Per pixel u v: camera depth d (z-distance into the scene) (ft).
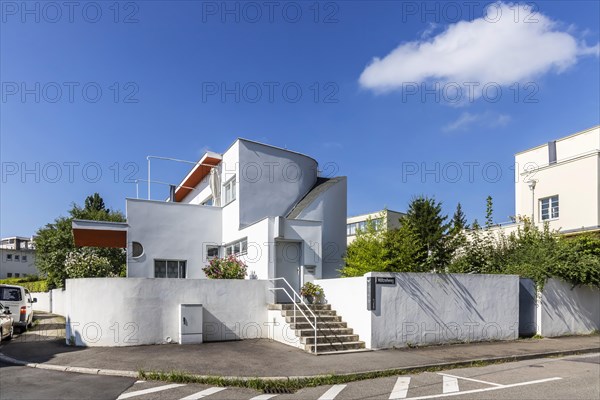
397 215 125.90
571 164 86.74
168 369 34.86
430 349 45.93
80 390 29.45
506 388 30.60
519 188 100.48
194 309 47.52
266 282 52.70
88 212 124.98
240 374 33.32
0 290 59.98
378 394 29.14
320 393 29.63
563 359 43.65
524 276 57.62
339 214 72.49
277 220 59.06
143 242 65.72
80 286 46.34
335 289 51.39
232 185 69.97
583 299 60.39
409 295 47.91
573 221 85.25
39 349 44.50
